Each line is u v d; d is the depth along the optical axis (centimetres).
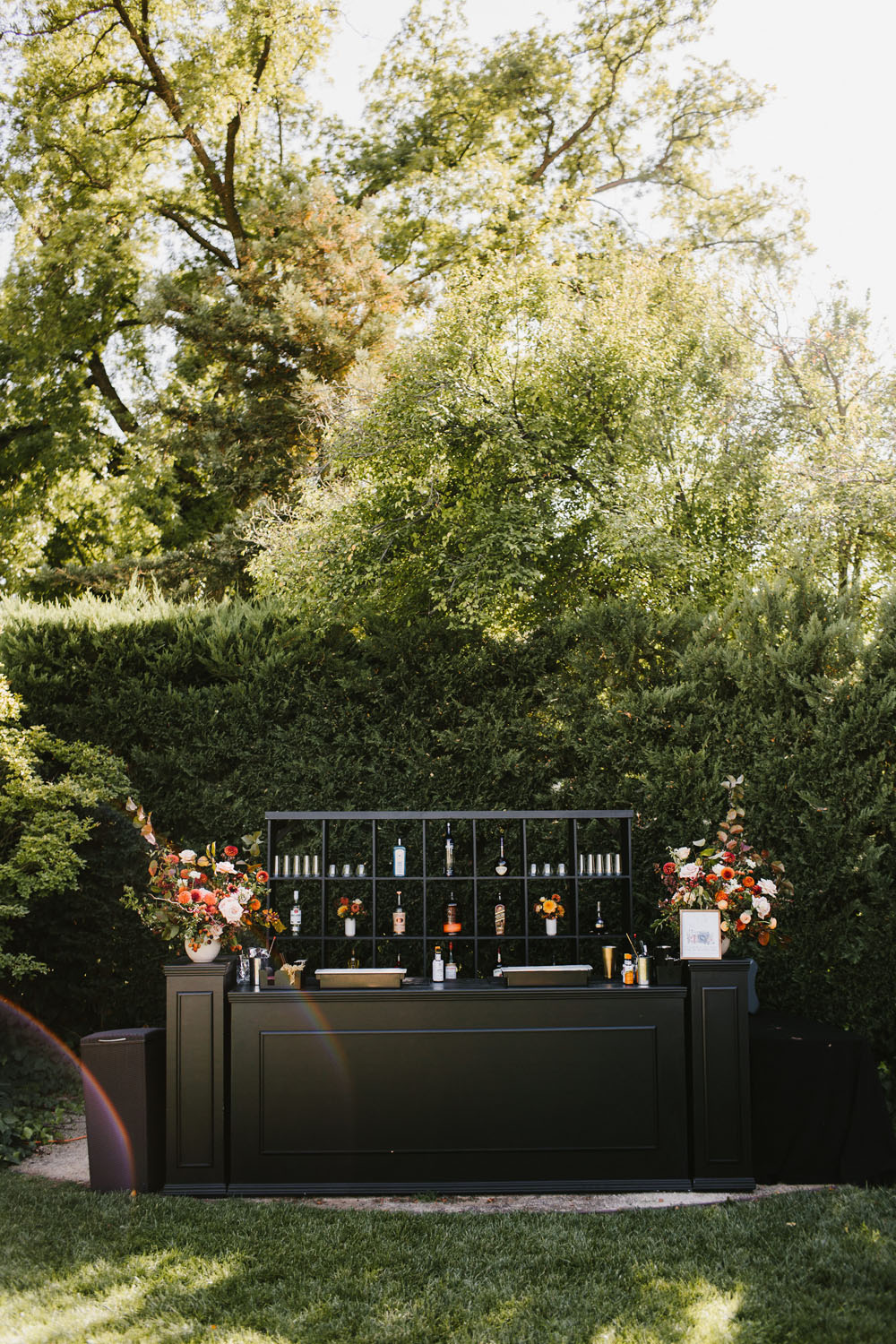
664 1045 496
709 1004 494
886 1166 489
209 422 1560
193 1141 483
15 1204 459
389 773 730
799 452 946
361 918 706
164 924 504
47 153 1617
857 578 888
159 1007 730
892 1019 617
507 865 668
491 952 701
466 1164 488
